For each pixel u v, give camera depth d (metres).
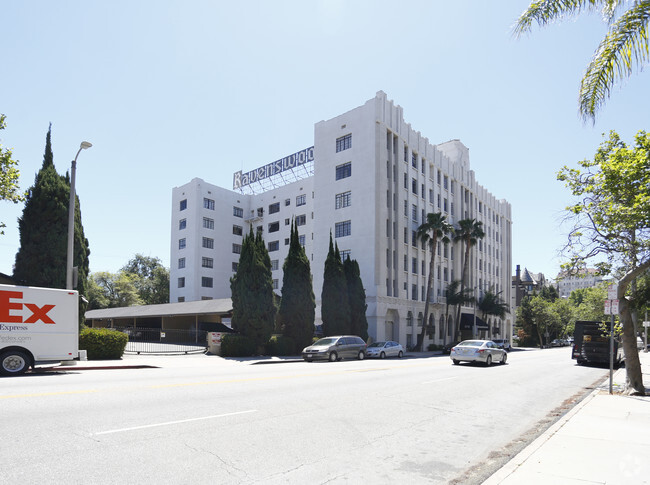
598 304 66.12
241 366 21.69
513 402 12.49
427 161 54.03
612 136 15.55
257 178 71.19
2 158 20.05
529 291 116.38
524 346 84.75
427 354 42.28
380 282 43.09
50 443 6.40
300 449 6.81
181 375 15.85
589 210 15.20
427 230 49.31
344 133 47.34
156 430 7.36
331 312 36.47
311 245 59.81
